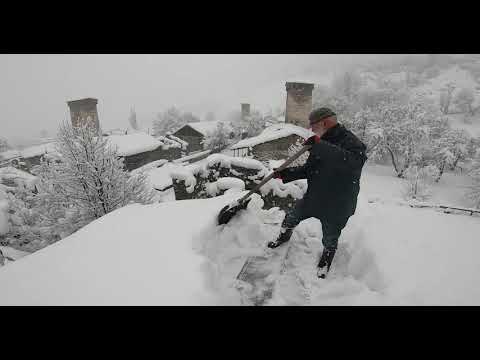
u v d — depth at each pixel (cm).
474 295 168
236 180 421
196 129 3522
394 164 3127
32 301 155
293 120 2605
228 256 236
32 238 1097
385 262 206
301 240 271
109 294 159
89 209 791
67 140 757
